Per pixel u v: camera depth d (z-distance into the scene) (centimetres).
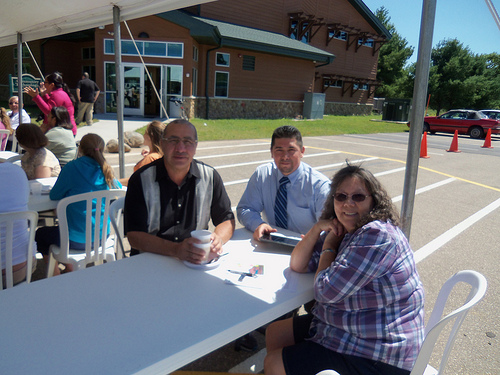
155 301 166
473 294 165
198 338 142
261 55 2052
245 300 171
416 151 235
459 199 726
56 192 307
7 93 2178
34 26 592
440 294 188
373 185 178
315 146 1348
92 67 1967
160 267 200
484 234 533
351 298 165
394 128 2294
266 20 2284
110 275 189
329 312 172
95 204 312
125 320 151
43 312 155
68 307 160
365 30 2973
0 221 230
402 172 941
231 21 2109
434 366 260
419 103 228
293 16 2369
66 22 546
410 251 172
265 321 164
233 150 1137
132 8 444
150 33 1622
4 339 138
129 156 975
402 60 4084
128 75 1667
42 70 1964
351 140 1602
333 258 193
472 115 1973
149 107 1797
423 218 597
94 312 156
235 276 192
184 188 238
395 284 163
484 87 3384
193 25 1549
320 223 197
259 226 255
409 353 162
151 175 229
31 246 249
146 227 229
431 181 873
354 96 3103
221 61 1886
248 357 263
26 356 129
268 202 288
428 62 223
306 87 2358
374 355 161
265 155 1076
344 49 2870
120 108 494
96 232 300
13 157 457
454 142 1403
